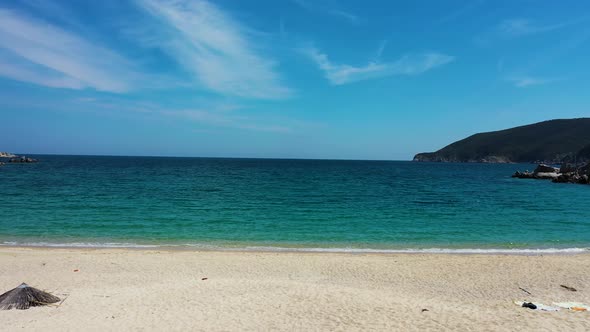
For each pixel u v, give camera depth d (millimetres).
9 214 27312
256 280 13531
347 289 12531
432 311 10383
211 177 73812
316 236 22312
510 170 139125
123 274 14273
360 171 114375
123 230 23078
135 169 99750
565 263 16422
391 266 15922
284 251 18734
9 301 10328
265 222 26328
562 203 38000
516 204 37031
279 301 11148
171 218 27047
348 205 35250
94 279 13578
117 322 9453
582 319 9727
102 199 36094
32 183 51969
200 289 12266
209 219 27000
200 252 18094
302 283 13203
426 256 17766
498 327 9203
